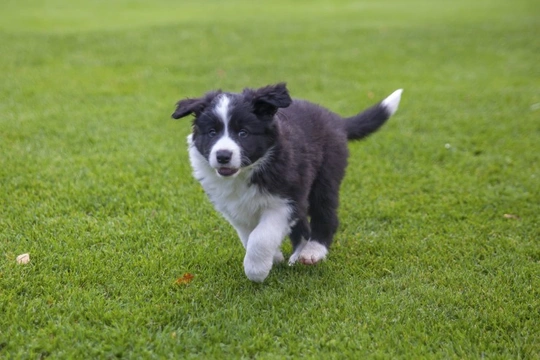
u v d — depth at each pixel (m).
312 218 4.29
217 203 3.94
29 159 5.99
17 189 5.30
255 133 3.62
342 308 3.61
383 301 3.65
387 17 17.45
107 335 3.26
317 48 12.45
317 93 9.07
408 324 3.42
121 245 4.38
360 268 4.17
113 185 5.46
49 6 19.70
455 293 3.78
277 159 3.70
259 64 10.84
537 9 18.44
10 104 8.08
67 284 3.81
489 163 6.23
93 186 5.40
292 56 11.65
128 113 7.82
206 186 3.91
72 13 18.12
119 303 3.61
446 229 4.77
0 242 4.37
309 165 3.89
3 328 3.32
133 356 3.12
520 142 6.86
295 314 3.55
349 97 8.82
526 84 9.64
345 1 22.56
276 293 3.77
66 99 8.43
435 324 3.43
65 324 3.35
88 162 6.02
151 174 5.80
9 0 20.72
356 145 6.71
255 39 13.35
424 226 4.84
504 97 8.78
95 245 4.40
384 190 5.58
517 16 16.81
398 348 3.21
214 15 18.11
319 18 17.23
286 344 3.28
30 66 10.39
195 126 3.80
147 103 8.34
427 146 6.76
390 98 4.78
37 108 7.95
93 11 18.86
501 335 3.34
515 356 3.14
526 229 4.77
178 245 4.41
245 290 3.84
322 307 3.63
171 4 21.42
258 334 3.32
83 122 7.37
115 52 11.69
